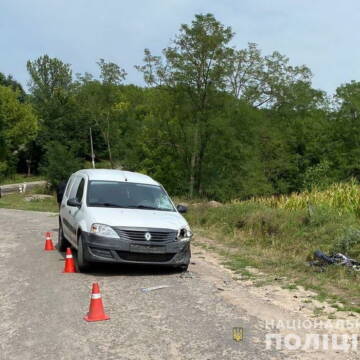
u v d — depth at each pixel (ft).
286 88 136.56
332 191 53.67
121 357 16.81
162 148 121.29
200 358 16.69
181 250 30.25
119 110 162.40
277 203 57.16
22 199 128.88
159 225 29.94
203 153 116.78
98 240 28.96
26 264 33.83
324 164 141.59
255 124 116.67
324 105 185.57
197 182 118.32
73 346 17.89
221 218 54.03
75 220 32.55
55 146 169.68
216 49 109.40
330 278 29.32
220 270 32.42
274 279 29.32
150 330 19.66
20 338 18.79
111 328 19.90
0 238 48.14
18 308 22.79
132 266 32.55
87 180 34.86
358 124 173.47
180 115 116.16
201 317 21.45
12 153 242.17
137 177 36.52
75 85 163.32
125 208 32.32
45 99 267.39
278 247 40.22
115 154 166.91
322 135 169.27
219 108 114.83
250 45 126.11
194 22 108.78
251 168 116.37
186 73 110.32
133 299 24.40
